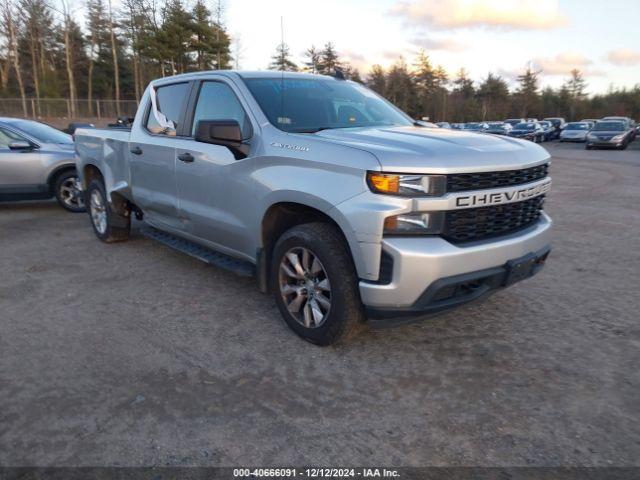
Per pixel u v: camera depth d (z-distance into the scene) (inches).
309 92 177.6
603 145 1170.6
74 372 133.4
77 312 172.9
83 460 100.6
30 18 1955.0
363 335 153.4
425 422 112.2
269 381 128.7
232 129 152.6
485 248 128.1
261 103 162.4
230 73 177.5
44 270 218.4
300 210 148.3
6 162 329.1
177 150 187.5
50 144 346.9
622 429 109.0
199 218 181.3
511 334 154.0
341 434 108.3
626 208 364.2
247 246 164.4
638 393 122.4
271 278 159.6
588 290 191.5
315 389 125.1
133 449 103.6
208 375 131.8
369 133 149.9
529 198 142.5
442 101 2810.0
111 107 1631.4
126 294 189.6
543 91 3230.8
